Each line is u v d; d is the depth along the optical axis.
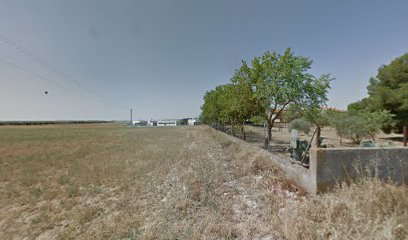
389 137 19.20
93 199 4.38
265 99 9.35
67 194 4.64
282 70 8.74
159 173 6.13
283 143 14.04
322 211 2.99
